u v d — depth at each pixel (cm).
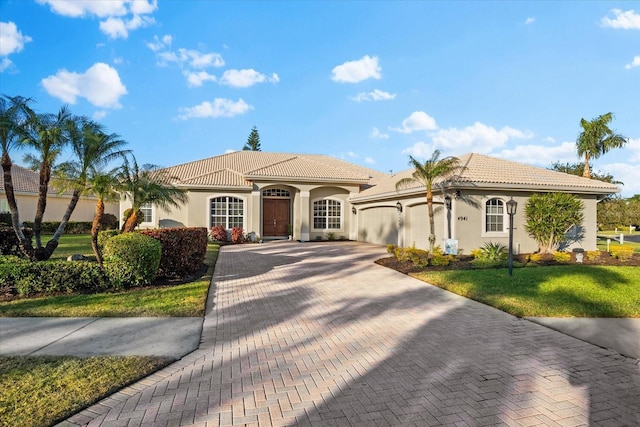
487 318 688
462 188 1530
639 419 351
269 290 935
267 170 2417
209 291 918
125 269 872
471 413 359
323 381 426
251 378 434
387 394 396
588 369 464
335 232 2531
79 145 1078
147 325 629
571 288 891
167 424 336
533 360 491
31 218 2809
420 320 676
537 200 1533
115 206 3588
